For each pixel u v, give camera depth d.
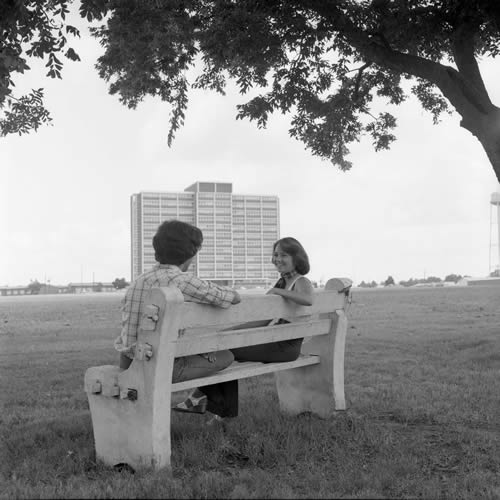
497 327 16.77
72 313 32.72
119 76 11.38
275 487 3.43
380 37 8.93
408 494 3.49
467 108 7.92
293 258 4.97
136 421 3.81
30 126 9.26
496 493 3.45
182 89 11.21
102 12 6.81
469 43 8.43
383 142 12.98
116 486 3.41
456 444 4.70
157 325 3.72
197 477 3.59
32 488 3.43
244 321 4.35
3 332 18.25
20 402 6.87
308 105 11.09
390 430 5.08
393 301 40.16
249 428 4.88
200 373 4.26
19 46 6.74
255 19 8.83
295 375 5.62
